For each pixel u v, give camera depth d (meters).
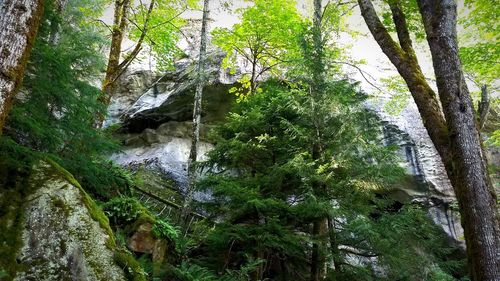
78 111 6.47
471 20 9.20
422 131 15.43
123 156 15.70
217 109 16.09
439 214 13.93
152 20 12.71
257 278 7.34
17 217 4.63
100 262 4.90
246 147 8.28
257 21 11.90
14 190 4.83
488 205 4.31
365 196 7.75
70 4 11.68
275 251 7.80
